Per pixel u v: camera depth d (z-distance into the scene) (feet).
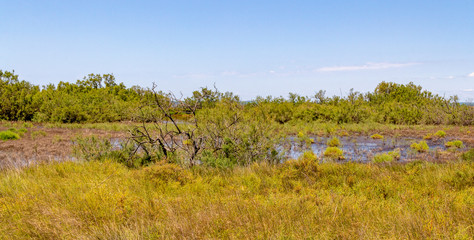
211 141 35.37
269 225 14.53
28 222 15.33
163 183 23.36
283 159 36.06
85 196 18.67
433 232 13.08
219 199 19.01
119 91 160.76
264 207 17.19
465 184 23.61
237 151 34.40
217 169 29.09
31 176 25.52
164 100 32.91
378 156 38.55
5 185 22.75
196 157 32.76
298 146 49.90
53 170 27.84
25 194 19.83
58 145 50.47
